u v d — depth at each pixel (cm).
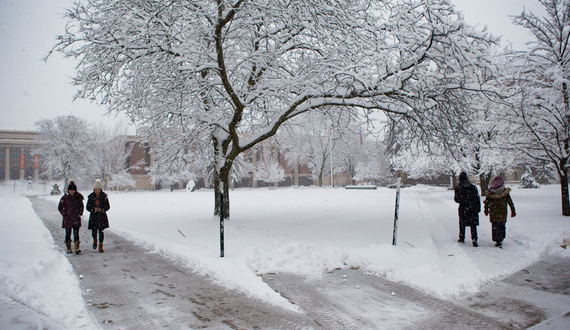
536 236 827
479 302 449
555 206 1561
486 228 1054
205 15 850
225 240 845
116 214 1581
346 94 999
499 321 388
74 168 4909
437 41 872
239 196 3050
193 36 919
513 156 1694
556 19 1288
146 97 984
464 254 699
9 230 1119
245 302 455
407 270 576
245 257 650
